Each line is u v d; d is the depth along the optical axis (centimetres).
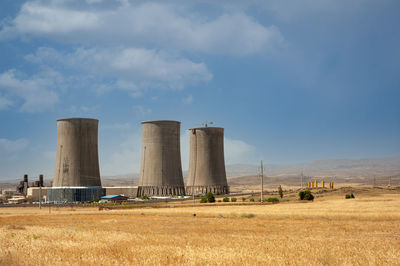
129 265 1656
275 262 1744
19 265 1666
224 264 1698
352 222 4341
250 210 6291
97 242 2464
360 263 1753
